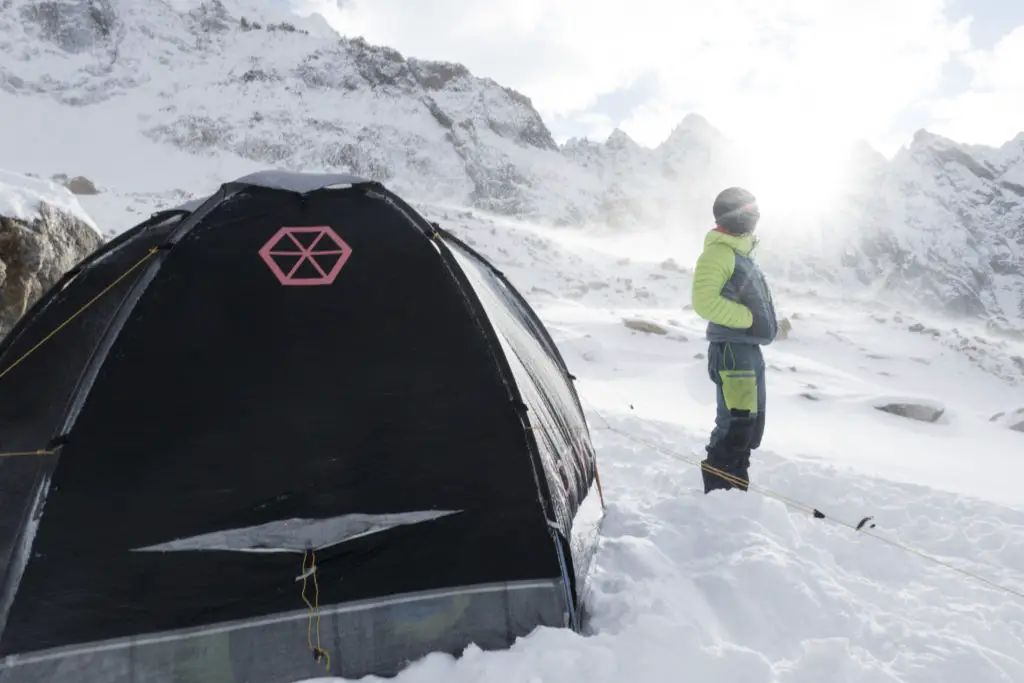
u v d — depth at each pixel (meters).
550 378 4.44
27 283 6.30
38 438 3.06
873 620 3.46
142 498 2.92
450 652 3.07
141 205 44.38
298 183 3.62
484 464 3.24
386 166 131.88
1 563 2.85
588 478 4.50
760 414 5.11
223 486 3.00
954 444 11.48
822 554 4.24
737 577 3.69
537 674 2.82
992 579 4.14
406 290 3.42
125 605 2.80
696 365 17.50
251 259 3.35
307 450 3.11
